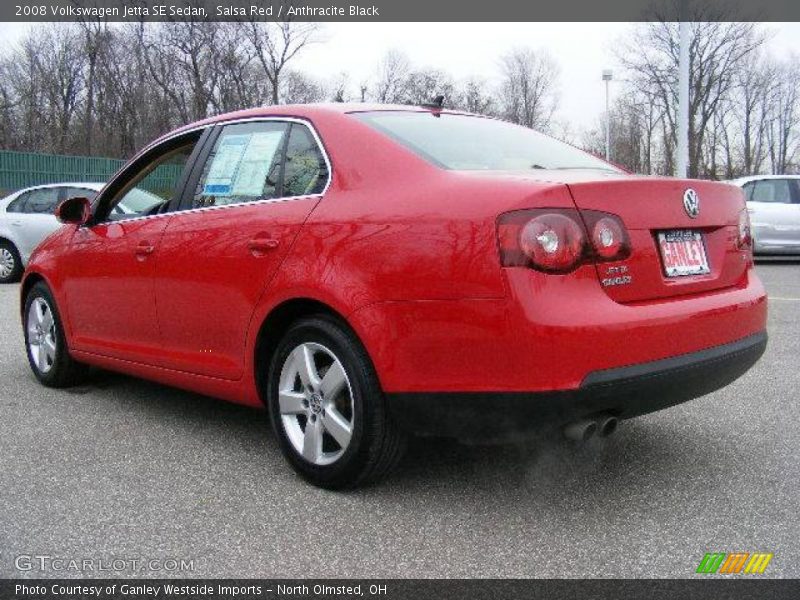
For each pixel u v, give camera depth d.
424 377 3.02
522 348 2.81
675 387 3.06
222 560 2.85
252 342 3.67
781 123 49.00
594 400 2.86
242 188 3.91
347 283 3.20
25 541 2.99
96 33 42.19
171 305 4.13
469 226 2.92
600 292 2.94
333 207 3.38
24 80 42.50
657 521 3.15
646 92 41.41
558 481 3.56
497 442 3.03
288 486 3.52
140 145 43.25
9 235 11.80
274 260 3.52
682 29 16.56
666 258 3.20
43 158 29.78
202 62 42.75
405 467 3.73
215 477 3.64
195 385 4.11
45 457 3.91
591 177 3.17
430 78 50.66
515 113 53.75
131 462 3.84
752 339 3.48
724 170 47.19
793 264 14.73
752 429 4.32
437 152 3.44
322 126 3.68
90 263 4.74
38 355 5.40
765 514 3.21
